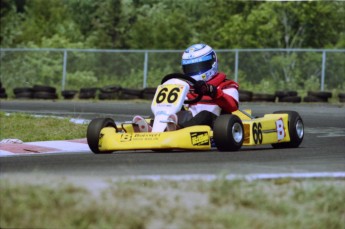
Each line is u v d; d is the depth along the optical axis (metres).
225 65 82.44
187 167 23.36
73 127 42.00
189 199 17.75
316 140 38.28
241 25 116.06
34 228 15.30
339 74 78.25
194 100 29.42
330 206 18.73
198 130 28.28
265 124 30.77
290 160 26.61
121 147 27.94
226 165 24.00
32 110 60.03
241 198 17.92
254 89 81.50
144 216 16.27
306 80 82.62
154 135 27.80
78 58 87.00
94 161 25.70
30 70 91.12
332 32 115.25
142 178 19.58
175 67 83.81
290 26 113.94
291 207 17.94
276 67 82.94
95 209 16.06
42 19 145.50
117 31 135.00
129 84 84.94
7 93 83.94
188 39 125.19
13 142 35.59
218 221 16.38
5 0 138.50
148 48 127.44
